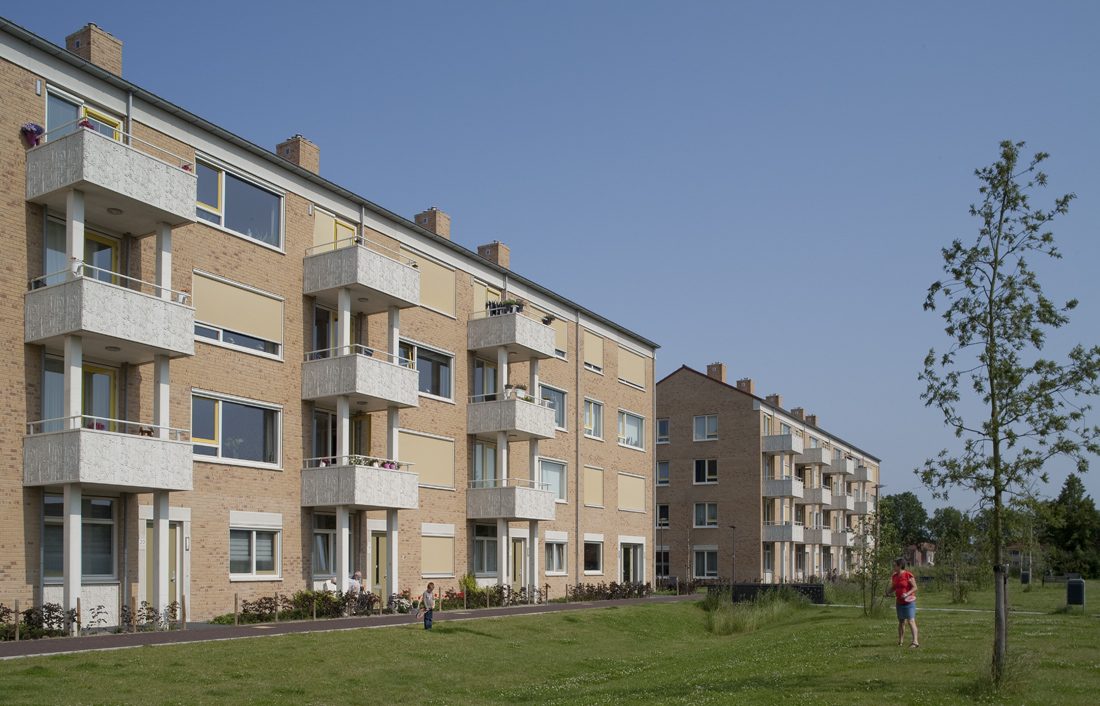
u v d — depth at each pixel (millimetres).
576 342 44750
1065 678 14422
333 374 28203
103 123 23406
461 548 35531
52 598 21016
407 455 33094
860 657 17984
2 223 20891
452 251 36219
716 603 37031
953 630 23406
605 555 46000
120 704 13781
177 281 24891
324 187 30031
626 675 19484
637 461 49531
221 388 25875
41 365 21422
